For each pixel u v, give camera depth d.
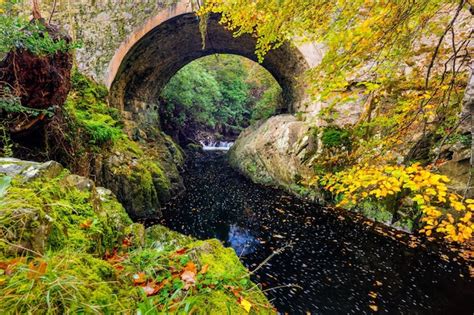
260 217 7.09
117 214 2.52
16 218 1.03
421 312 3.66
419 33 2.99
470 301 3.88
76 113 5.09
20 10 4.37
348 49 2.89
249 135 13.48
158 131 12.80
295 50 8.90
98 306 0.88
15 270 0.85
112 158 6.23
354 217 6.84
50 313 0.77
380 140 3.83
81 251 1.23
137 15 8.46
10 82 2.83
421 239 5.55
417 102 3.51
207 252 1.93
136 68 10.30
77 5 8.51
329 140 7.74
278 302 3.82
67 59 3.54
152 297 1.22
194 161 15.16
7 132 3.09
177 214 7.23
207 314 1.22
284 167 9.27
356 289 4.14
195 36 10.41
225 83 21.98
